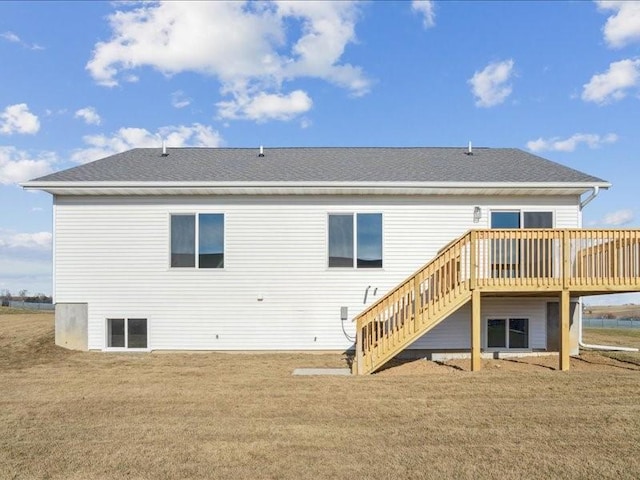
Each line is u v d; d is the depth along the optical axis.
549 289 10.00
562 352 9.92
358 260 12.44
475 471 5.03
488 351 12.38
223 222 12.42
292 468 5.13
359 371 9.64
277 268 12.37
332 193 12.33
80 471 5.09
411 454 5.48
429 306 9.94
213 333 12.27
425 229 12.47
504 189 11.97
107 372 9.90
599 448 5.64
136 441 5.93
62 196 12.37
